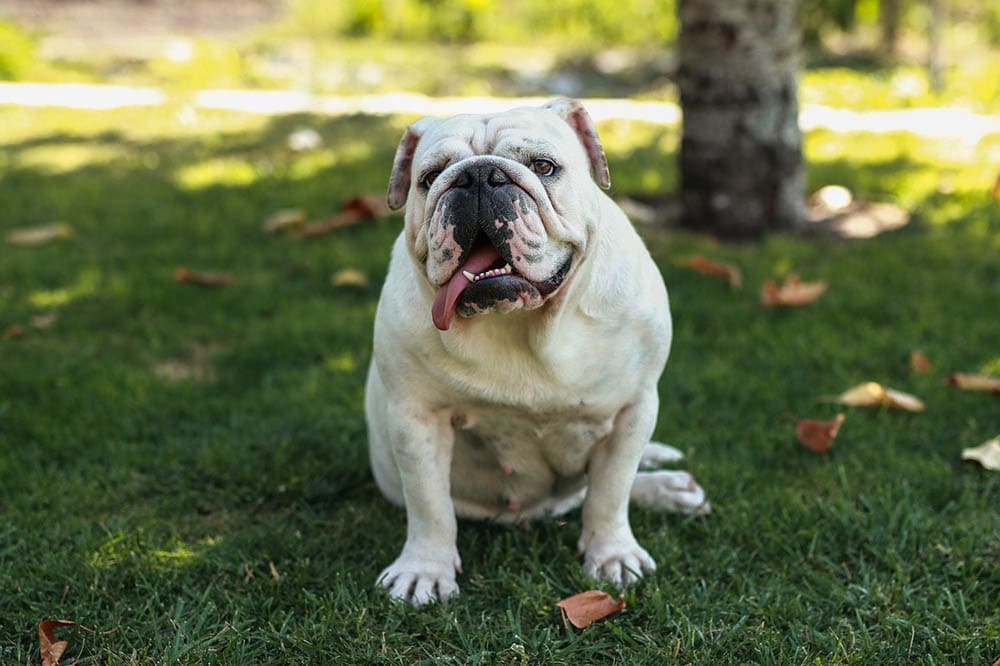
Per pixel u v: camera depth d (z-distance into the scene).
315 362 4.79
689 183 6.35
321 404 4.34
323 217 6.58
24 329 5.09
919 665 2.72
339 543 3.36
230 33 15.33
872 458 3.85
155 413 4.25
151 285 5.57
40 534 3.38
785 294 5.14
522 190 2.59
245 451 3.92
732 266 5.67
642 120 9.55
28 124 9.52
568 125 2.91
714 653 2.79
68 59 12.69
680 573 3.17
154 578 3.13
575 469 3.25
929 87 10.58
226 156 8.34
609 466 3.15
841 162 7.83
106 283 5.62
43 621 2.81
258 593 3.08
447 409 3.03
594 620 2.93
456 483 3.39
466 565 3.28
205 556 3.25
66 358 4.73
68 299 5.43
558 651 2.79
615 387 3.00
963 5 15.48
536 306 2.65
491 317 2.83
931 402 4.23
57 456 3.94
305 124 9.52
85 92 11.03
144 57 12.94
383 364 3.00
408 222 2.79
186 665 2.74
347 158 8.06
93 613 2.96
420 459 3.03
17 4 16.33
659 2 14.20
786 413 4.20
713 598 3.04
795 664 2.73
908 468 3.72
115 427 4.13
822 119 9.53
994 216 6.44
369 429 3.55
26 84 11.39
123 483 3.76
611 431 3.13
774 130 6.21
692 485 3.55
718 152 6.22
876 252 5.89
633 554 3.19
